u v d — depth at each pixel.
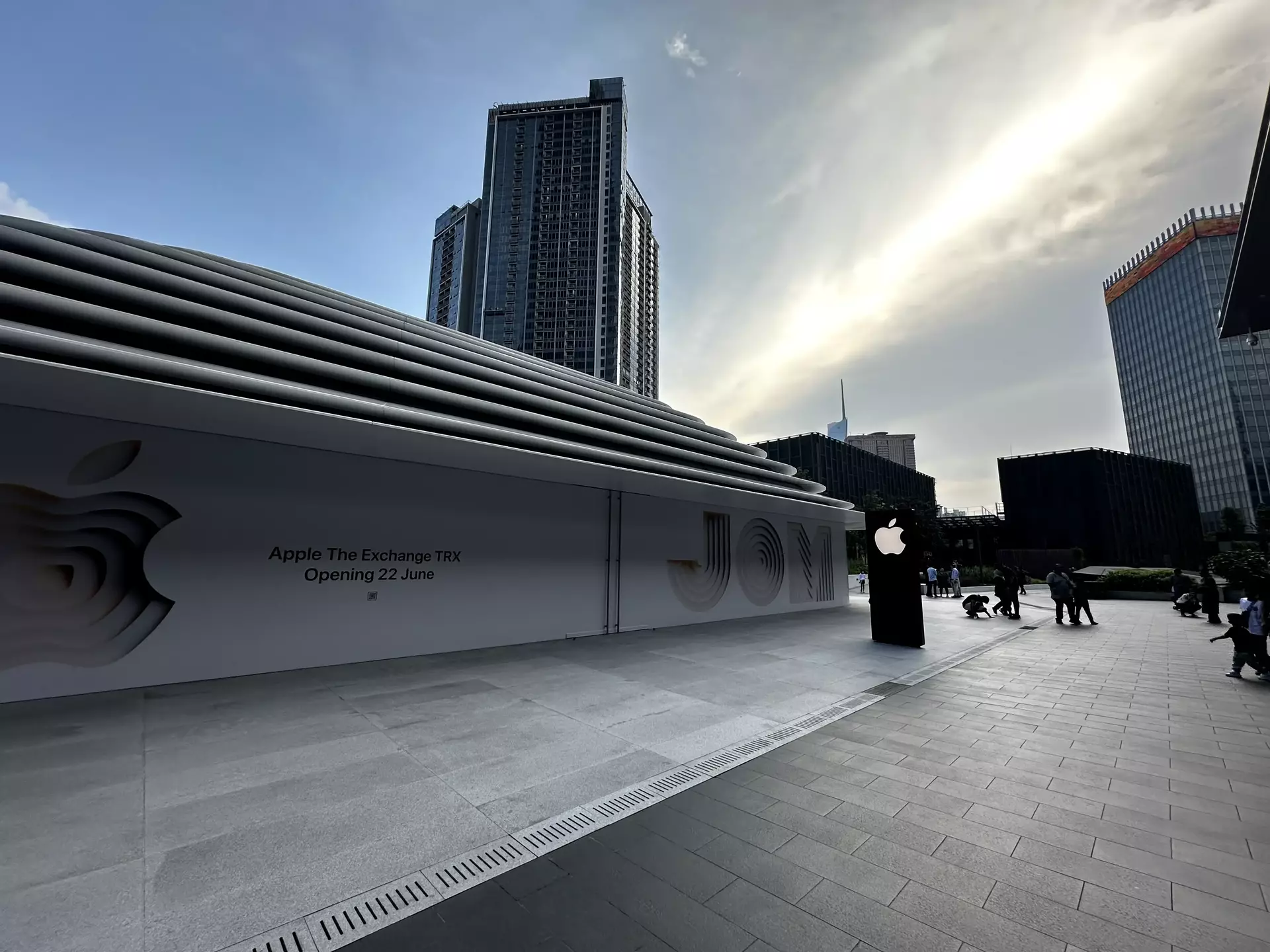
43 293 6.26
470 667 8.27
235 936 2.42
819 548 19.17
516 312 99.50
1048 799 3.96
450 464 9.31
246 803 3.75
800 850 3.23
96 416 6.69
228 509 7.54
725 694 6.84
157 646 6.96
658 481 11.34
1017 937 2.49
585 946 2.39
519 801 3.84
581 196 101.19
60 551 6.45
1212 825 3.58
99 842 3.20
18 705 6.03
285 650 7.86
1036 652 10.18
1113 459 60.59
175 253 9.62
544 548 10.96
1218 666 8.90
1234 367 93.75
